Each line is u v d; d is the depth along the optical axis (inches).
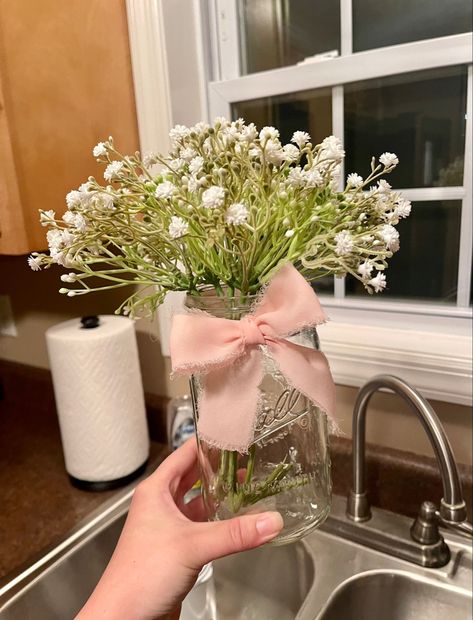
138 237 20.8
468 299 37.0
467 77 33.9
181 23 39.2
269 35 40.8
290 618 34.4
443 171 36.4
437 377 33.9
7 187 35.0
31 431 52.2
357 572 31.9
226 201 19.0
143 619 22.1
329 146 19.0
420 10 35.0
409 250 38.6
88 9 36.7
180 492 29.4
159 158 21.6
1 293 57.7
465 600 29.8
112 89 38.7
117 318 41.6
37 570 32.9
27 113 34.7
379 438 37.4
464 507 28.6
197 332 20.1
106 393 38.5
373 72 35.7
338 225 20.5
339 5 37.4
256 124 41.9
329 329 38.0
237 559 36.5
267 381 21.9
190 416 42.2
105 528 36.4
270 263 21.5
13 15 33.2
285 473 23.8
